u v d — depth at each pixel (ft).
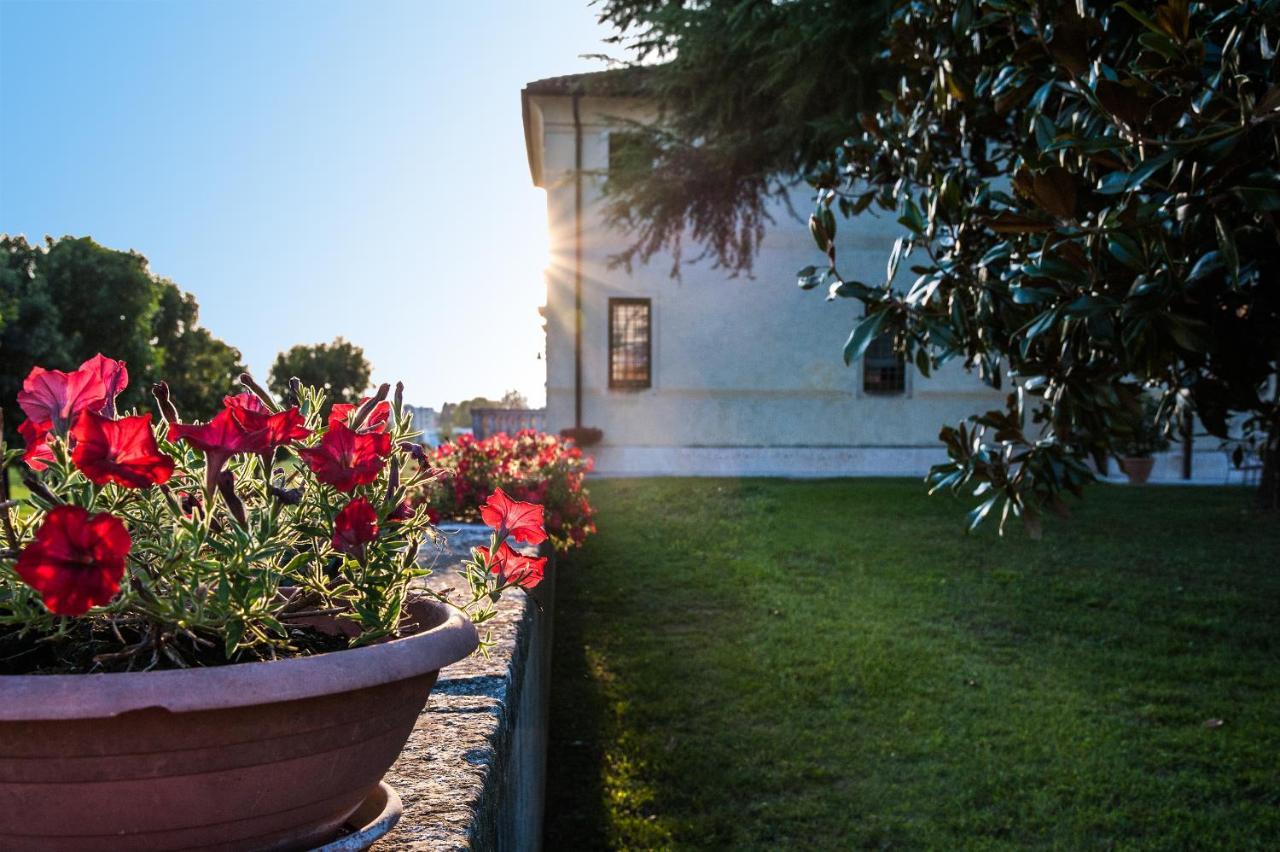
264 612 3.55
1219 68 7.32
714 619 24.98
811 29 20.35
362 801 3.84
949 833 13.57
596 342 55.77
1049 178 7.23
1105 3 8.95
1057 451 9.36
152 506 3.70
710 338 56.34
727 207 29.19
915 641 22.61
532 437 26.05
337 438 3.76
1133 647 22.26
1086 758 15.98
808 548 32.42
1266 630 23.25
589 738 17.26
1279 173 6.64
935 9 10.85
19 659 3.55
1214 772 15.48
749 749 16.66
